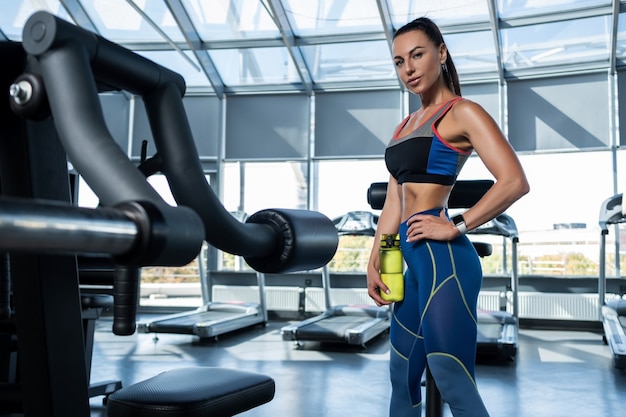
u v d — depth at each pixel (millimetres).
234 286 8234
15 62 765
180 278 9438
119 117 8695
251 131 8578
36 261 813
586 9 6551
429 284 1458
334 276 7957
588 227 7590
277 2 6742
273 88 8461
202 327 5762
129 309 666
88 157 606
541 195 7770
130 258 518
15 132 792
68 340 847
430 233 1441
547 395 3736
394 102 8164
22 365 829
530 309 7238
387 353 5332
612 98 7328
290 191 8602
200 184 769
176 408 1166
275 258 868
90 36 661
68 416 837
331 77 8234
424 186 1516
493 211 1401
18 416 2807
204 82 8586
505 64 7645
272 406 3436
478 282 1492
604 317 5500
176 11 6926
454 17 6914
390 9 6883
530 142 7605
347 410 3361
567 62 7375
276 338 6285
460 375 1413
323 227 923
